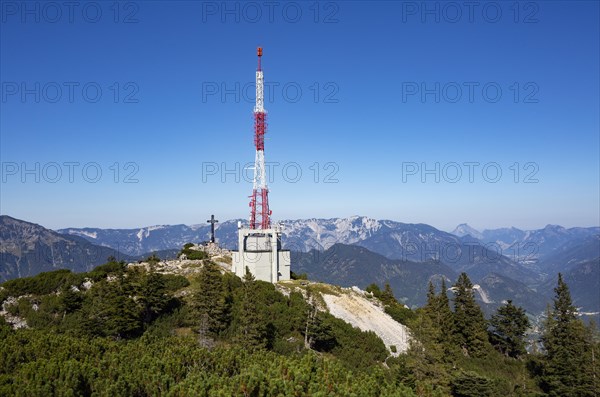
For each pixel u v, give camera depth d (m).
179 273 77.19
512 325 83.12
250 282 67.25
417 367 52.62
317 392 26.75
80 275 69.12
